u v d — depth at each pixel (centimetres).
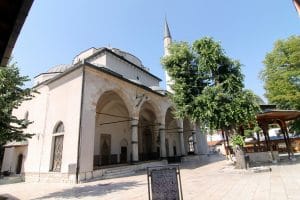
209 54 1337
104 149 2056
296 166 1278
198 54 1425
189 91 1395
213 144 5378
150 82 2806
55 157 1518
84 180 1291
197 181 1038
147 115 2728
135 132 1850
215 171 1401
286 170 1145
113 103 2183
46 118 1697
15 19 307
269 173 1098
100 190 963
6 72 964
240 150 1316
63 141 1464
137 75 2544
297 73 2077
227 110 1262
